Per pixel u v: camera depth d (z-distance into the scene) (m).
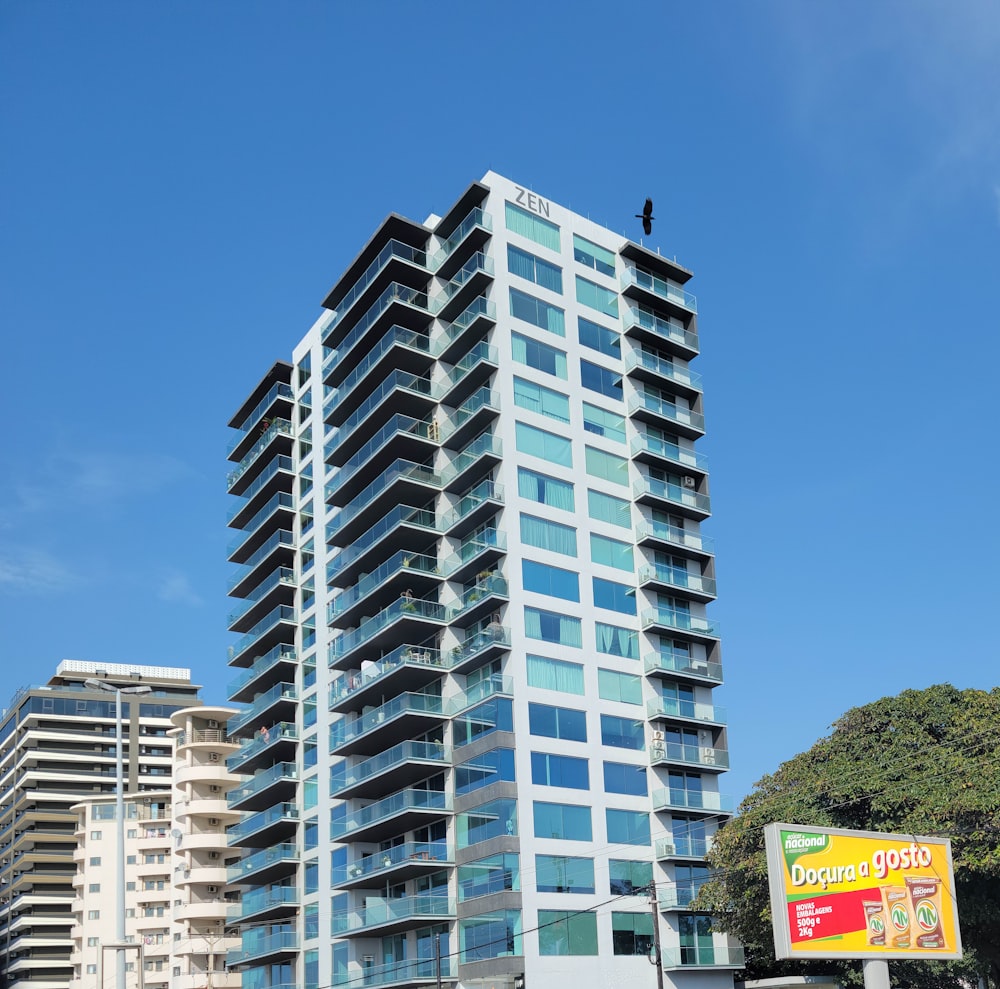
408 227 71.75
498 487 63.91
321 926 67.75
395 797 61.78
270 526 83.75
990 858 45.38
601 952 58.53
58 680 156.75
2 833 152.50
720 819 66.50
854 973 57.12
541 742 60.66
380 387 71.00
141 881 122.44
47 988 135.75
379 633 65.81
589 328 71.19
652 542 68.81
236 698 85.00
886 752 52.03
